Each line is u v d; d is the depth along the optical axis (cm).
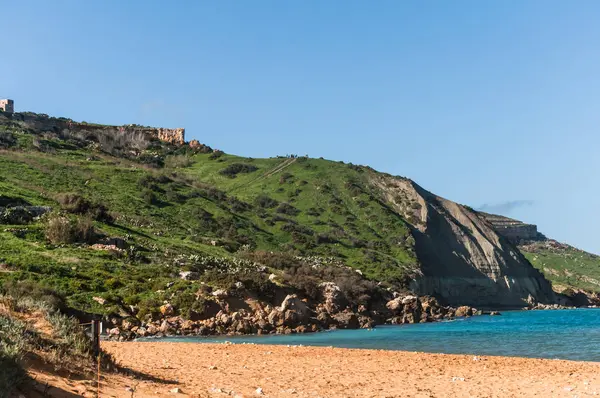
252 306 5916
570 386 2045
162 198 11619
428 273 11688
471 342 4688
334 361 2892
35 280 5141
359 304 7444
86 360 1608
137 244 7444
